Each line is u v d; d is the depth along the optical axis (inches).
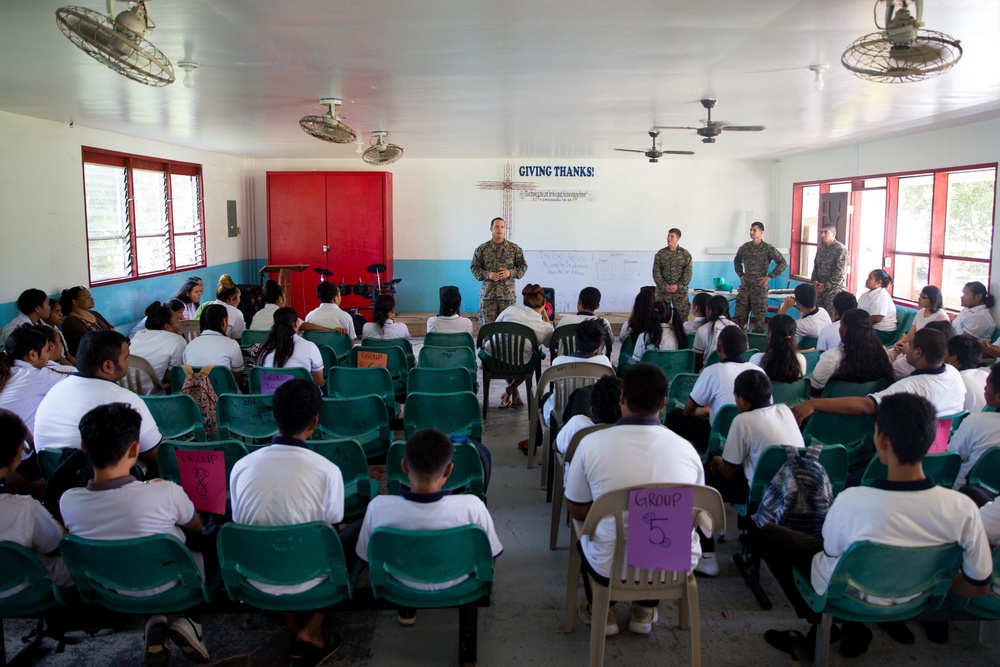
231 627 115.8
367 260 441.1
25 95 216.1
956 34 148.4
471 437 152.1
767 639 110.0
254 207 470.9
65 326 233.8
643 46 158.4
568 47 159.6
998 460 105.9
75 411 115.2
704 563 129.8
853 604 87.5
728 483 123.6
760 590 122.0
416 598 92.6
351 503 117.4
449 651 109.2
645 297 220.2
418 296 474.6
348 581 91.4
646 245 471.5
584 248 470.6
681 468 94.0
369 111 257.6
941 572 84.4
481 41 153.7
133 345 178.4
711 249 471.8
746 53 165.6
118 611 91.6
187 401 142.6
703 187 468.4
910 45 116.0
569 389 163.2
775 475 108.7
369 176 435.5
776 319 150.7
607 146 385.7
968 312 272.4
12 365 139.2
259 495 91.7
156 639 94.3
